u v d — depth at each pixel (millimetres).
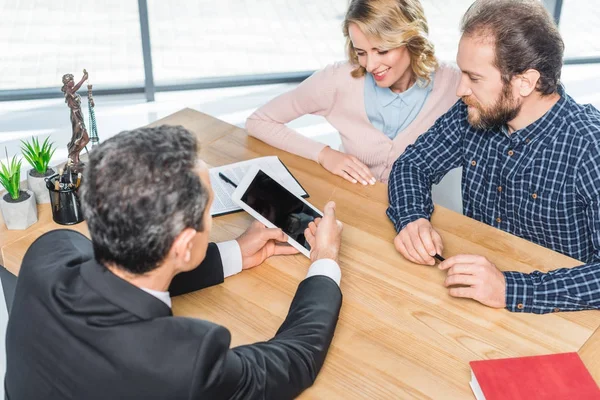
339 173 1986
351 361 1344
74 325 1041
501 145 1813
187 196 1015
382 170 2338
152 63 4148
